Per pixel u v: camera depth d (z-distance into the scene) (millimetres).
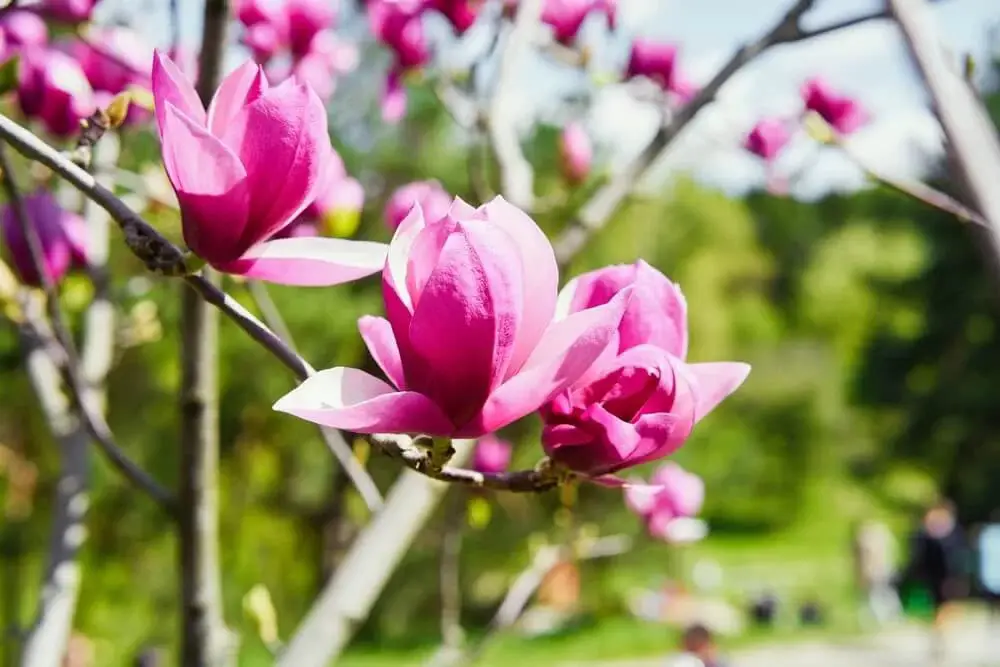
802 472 38875
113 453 2211
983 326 28891
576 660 15859
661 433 1301
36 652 2520
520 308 1164
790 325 46000
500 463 3471
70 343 2170
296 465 11727
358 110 12477
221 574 11062
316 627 2504
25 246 2246
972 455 29391
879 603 18984
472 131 3285
